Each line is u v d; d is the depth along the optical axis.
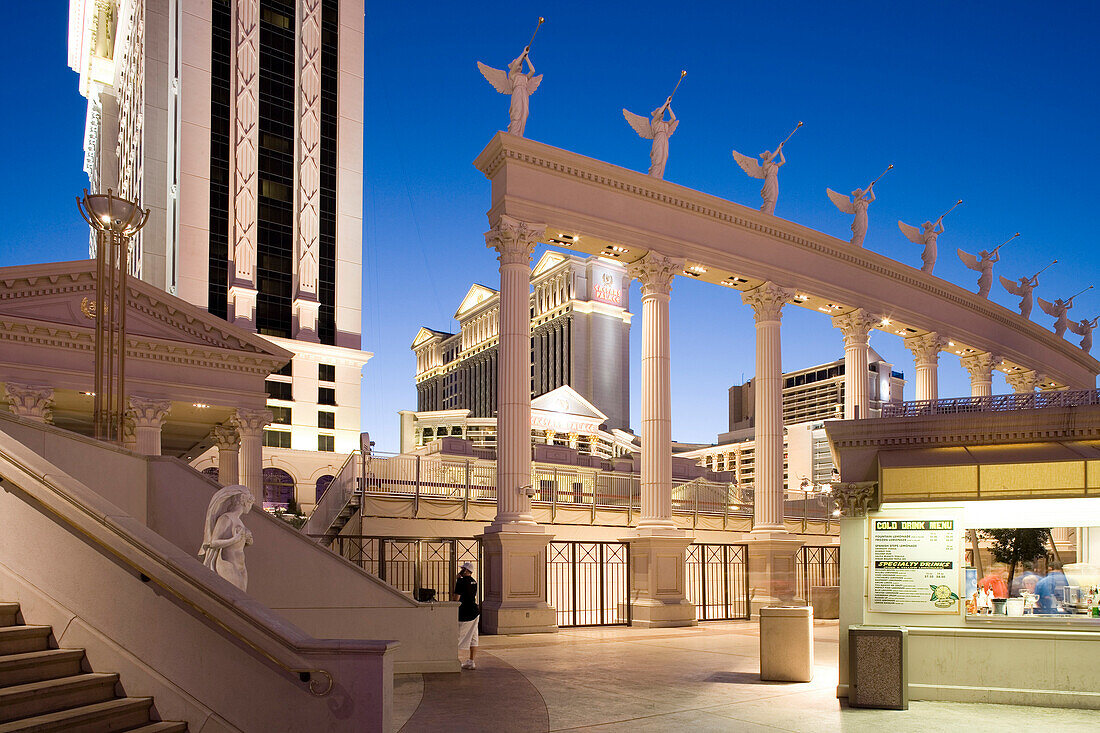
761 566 28.00
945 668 11.84
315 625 13.76
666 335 26.66
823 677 14.15
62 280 25.94
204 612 7.45
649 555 25.19
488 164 24.98
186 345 28.28
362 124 78.56
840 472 12.79
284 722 7.34
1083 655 11.23
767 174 30.31
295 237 72.50
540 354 172.25
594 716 10.79
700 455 132.75
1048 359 44.28
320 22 76.88
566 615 27.41
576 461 37.44
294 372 69.94
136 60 82.31
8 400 26.77
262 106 72.75
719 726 10.20
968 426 12.33
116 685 7.73
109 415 13.88
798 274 30.23
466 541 26.72
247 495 10.98
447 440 32.81
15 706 6.66
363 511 25.19
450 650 14.64
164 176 74.88
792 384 199.00
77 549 8.08
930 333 35.44
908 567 12.20
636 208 26.42
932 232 36.69
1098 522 11.62
